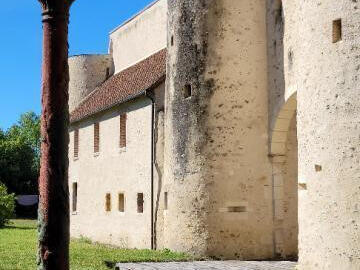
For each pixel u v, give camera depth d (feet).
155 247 63.72
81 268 43.65
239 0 54.90
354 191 34.30
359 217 33.88
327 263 35.47
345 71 35.65
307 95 38.73
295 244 53.31
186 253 53.88
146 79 71.72
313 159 37.52
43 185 13.11
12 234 89.61
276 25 52.65
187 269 43.11
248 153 53.42
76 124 93.20
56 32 13.56
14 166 179.52
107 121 80.38
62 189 13.15
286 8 50.06
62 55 13.56
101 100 85.35
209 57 54.65
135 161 70.18
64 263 13.03
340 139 35.42
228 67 54.13
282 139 53.31
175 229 55.42
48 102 13.34
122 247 71.46
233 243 52.29
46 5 13.64
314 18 38.32
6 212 114.62
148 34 86.89
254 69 54.29
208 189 53.21
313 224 37.06
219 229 52.49
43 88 13.46
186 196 54.60
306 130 38.68
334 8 36.81
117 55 98.99
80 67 102.63
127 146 72.84
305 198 38.29
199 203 53.52
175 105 57.11
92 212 83.82
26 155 184.34
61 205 13.10
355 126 34.71
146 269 42.91
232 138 53.47
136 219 68.85
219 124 53.72
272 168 53.57
